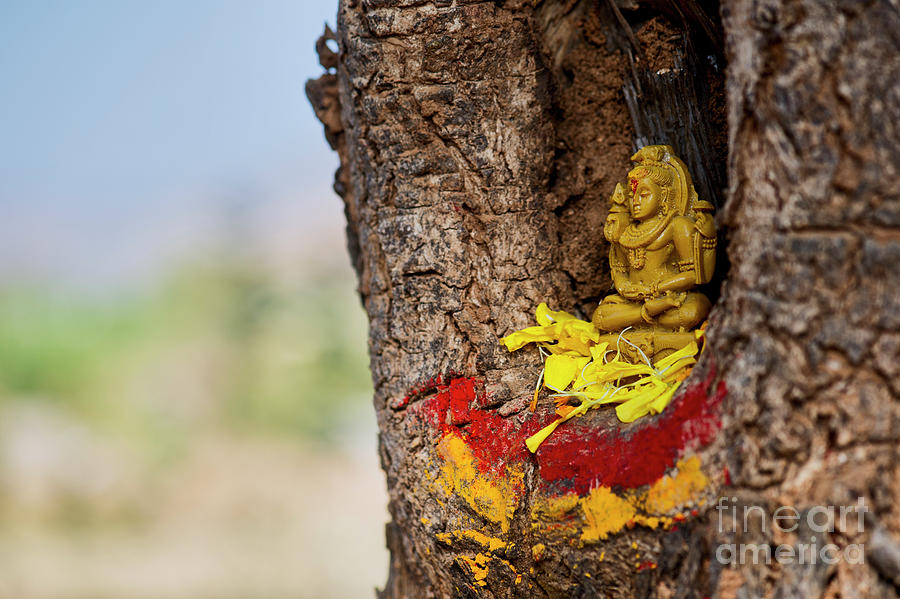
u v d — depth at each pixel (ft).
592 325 6.42
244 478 25.03
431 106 6.36
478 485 6.01
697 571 4.98
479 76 6.38
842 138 4.52
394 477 6.73
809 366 4.63
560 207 6.92
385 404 6.75
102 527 22.25
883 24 4.42
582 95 7.00
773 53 4.71
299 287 31.86
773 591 4.78
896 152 4.41
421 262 6.42
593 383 6.02
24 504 22.57
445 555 6.27
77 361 29.73
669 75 6.52
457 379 6.36
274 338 30.32
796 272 4.66
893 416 4.46
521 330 6.43
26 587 19.08
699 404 5.12
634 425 5.48
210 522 23.03
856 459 4.57
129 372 29.58
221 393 28.73
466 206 6.44
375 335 6.80
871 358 4.48
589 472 5.52
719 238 6.27
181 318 31.86
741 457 4.84
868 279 4.46
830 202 4.56
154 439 26.43
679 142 6.56
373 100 6.46
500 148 6.43
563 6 6.88
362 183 6.84
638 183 6.03
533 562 5.87
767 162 4.78
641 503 5.23
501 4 6.42
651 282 6.12
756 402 4.78
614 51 6.88
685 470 5.08
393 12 6.30
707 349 5.24
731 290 5.07
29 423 26.37
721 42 6.23
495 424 6.11
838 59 4.51
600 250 6.88
